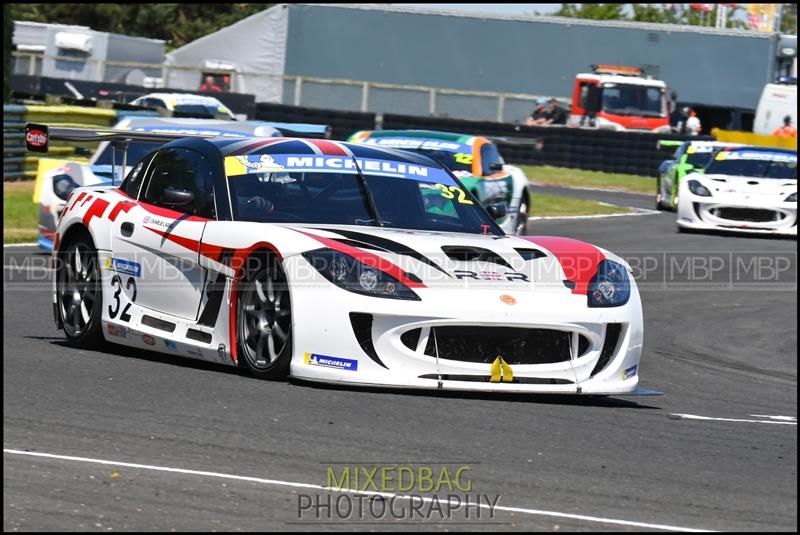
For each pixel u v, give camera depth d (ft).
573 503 48.29
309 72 400.88
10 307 106.63
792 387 87.66
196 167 80.59
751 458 58.80
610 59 390.83
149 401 64.49
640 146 351.25
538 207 239.71
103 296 83.10
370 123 348.59
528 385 67.77
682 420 68.59
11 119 228.63
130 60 440.04
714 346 106.73
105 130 88.94
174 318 77.46
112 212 83.66
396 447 56.18
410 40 395.34
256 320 71.67
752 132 389.60
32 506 45.03
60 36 431.43
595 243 180.04
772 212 200.23
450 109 392.68
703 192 202.59
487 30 391.86
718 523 46.42
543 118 375.66
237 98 354.54
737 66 386.73
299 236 70.18
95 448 54.03
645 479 52.85
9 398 64.28
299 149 82.58
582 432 62.18
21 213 188.34
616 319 70.13
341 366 67.15
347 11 392.27
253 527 43.37
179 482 48.75
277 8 404.57
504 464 54.08
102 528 42.73
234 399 65.26
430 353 67.15
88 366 75.56
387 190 80.07
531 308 67.62
